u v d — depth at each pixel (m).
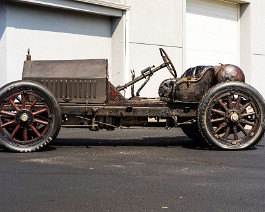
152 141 7.55
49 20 10.79
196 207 3.56
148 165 5.23
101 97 6.44
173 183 4.33
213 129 6.41
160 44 13.01
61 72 6.52
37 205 3.58
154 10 12.82
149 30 12.70
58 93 6.49
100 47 11.92
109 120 6.54
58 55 11.00
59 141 7.34
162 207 3.55
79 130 9.25
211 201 3.72
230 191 4.04
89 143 7.14
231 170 4.98
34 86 6.04
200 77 6.54
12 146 6.02
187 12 14.06
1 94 5.99
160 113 6.53
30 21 10.45
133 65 12.30
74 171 4.83
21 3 10.25
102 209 3.49
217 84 6.40
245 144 6.47
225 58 15.59
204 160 5.59
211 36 14.98
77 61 6.58
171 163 5.37
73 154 5.95
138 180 4.45
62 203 3.64
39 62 6.61
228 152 6.28
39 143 6.09
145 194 3.93
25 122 6.02
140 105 6.50
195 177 4.61
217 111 6.41
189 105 6.60
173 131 9.32
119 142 7.34
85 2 11.09
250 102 6.44
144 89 12.50
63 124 6.46
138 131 9.26
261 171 4.93
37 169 4.91
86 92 6.46
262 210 3.48
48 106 6.08
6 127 6.37
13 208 3.50
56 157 5.70
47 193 3.93
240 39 16.20
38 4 10.35
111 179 4.48
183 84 6.50
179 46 13.53
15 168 4.96
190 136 7.50
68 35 11.19
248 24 16.03
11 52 10.14
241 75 6.63
